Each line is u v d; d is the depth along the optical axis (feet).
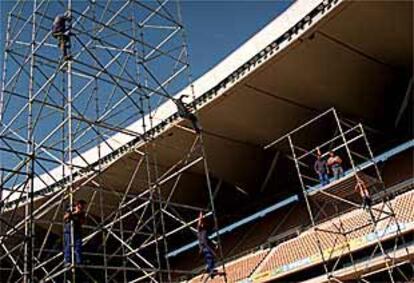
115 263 121.08
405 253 68.64
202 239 66.39
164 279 107.34
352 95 86.53
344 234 75.05
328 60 78.07
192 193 111.14
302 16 71.97
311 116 90.48
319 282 76.23
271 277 85.05
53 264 111.34
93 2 67.87
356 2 67.56
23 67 59.93
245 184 109.29
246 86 80.74
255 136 94.22
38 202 82.33
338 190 74.43
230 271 95.91
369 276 78.38
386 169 93.40
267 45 75.72
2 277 81.61
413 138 95.20
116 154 89.97
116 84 61.93
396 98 90.38
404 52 78.84
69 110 56.54
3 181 54.60
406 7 69.26
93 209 99.19
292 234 95.35
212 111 84.74
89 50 61.93
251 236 107.96
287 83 81.51
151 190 65.92
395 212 74.38
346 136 93.97
